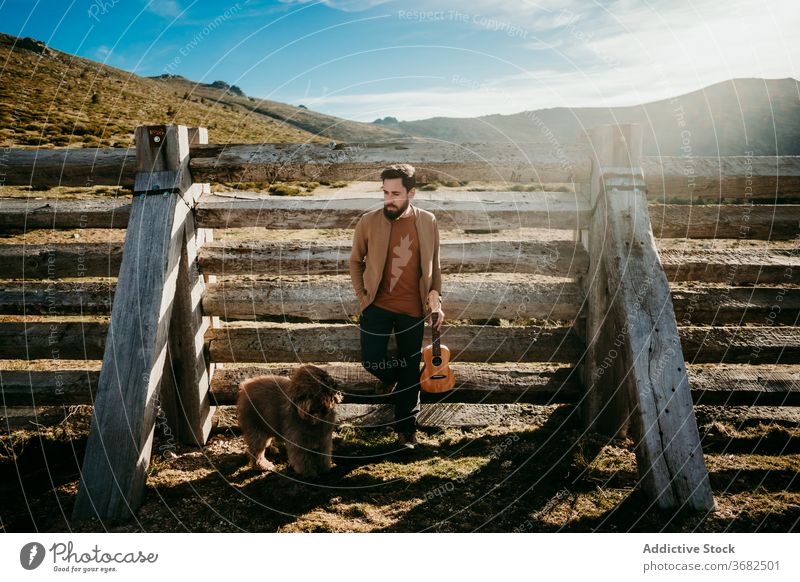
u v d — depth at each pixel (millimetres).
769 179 4469
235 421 4641
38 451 4117
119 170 4336
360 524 3291
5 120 24250
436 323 3990
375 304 4008
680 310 4586
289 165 4215
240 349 4523
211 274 4461
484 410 4699
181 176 4090
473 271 4473
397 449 4223
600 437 4316
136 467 3414
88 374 4406
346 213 4367
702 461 3469
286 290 4504
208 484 3734
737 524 3262
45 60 71250
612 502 3475
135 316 3703
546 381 4637
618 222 4098
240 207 4324
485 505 3477
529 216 4379
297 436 3729
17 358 4430
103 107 37594
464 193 4844
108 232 9078
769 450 4199
